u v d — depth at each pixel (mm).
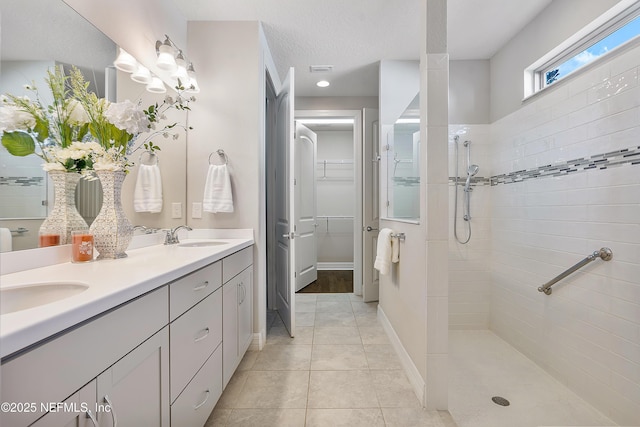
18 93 1038
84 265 1117
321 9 2066
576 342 1742
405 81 2766
